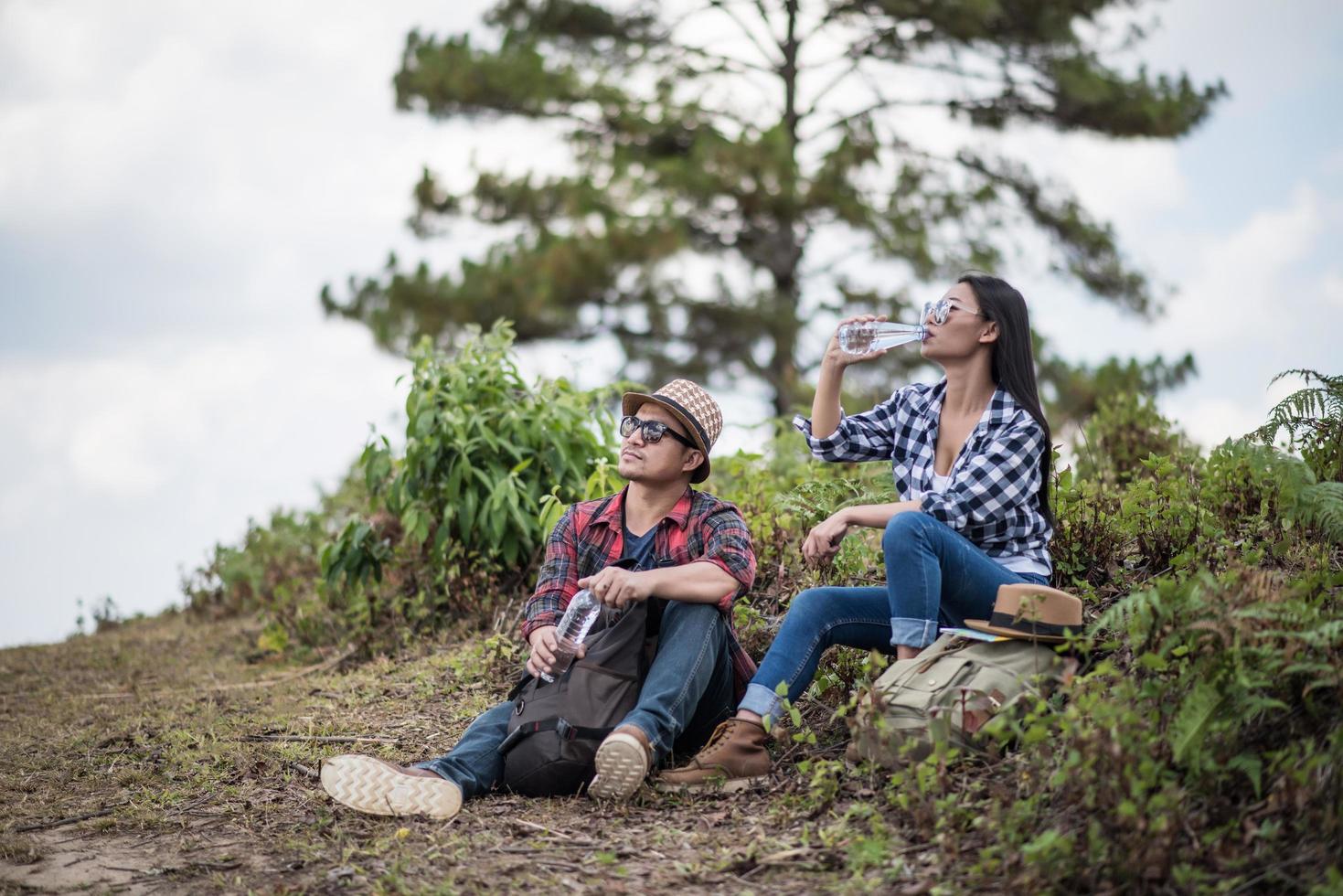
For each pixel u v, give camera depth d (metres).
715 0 18.33
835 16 17.91
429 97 17.22
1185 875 2.71
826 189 16.12
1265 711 3.22
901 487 4.23
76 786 4.34
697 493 4.12
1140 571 4.60
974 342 4.00
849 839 3.26
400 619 6.55
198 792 4.10
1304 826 2.82
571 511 4.18
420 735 4.78
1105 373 15.68
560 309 16.31
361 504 8.63
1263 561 4.33
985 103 17.98
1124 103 17.22
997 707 3.47
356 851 3.39
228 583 9.12
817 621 3.88
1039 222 18.41
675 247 15.92
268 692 5.90
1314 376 4.57
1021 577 3.86
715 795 3.69
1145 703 3.36
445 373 6.66
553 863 3.27
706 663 3.81
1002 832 2.98
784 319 16.98
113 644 8.39
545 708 3.79
